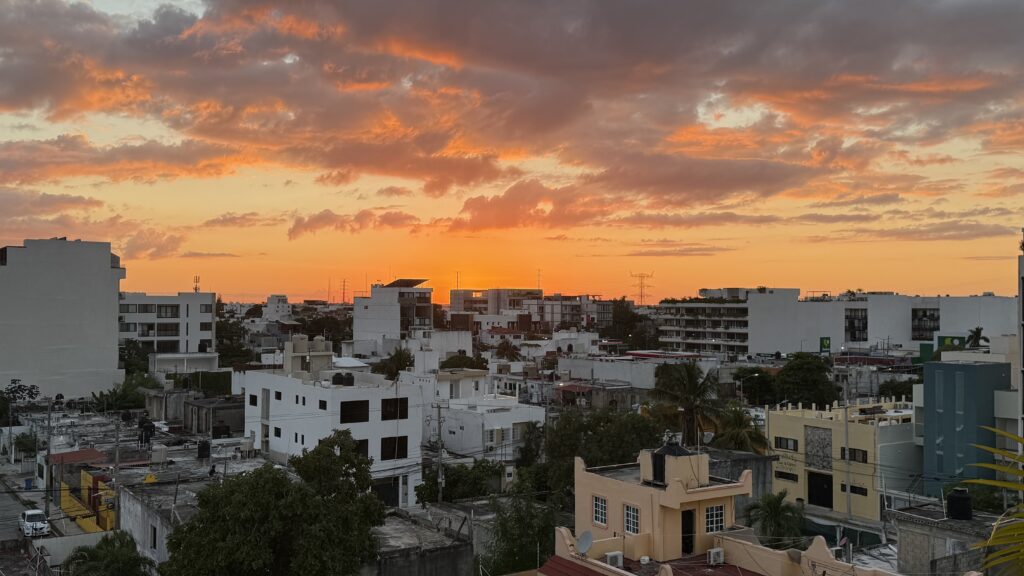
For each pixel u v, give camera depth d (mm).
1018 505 7891
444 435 81688
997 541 7645
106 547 42219
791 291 161375
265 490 35438
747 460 57125
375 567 38688
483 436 76938
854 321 170125
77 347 118000
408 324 179375
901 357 132625
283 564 35844
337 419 64250
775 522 48125
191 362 134875
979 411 61125
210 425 81875
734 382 109000
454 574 40594
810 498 68375
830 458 67000
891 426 65000
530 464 72625
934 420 63406
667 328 176875
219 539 34531
